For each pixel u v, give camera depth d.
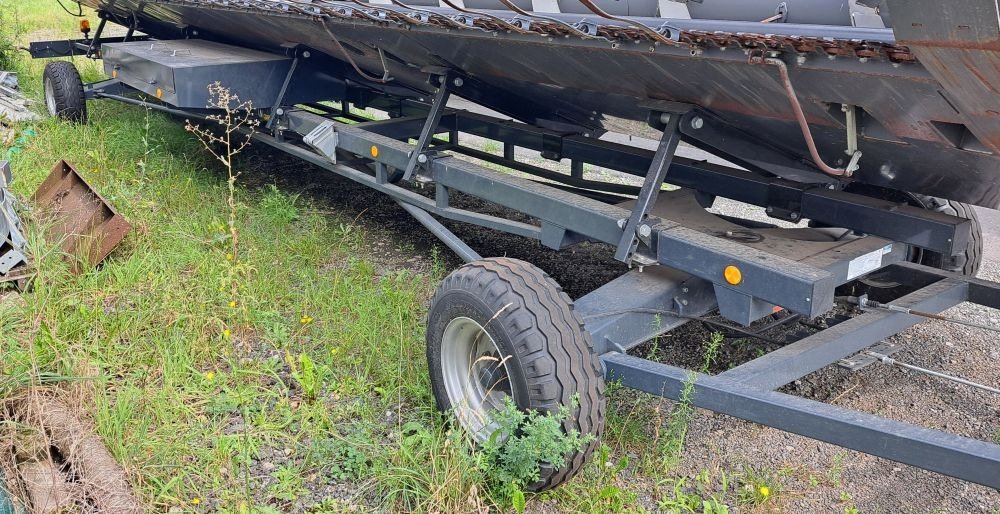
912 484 3.40
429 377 3.63
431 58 4.59
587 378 3.01
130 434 3.32
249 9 5.38
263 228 5.70
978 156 3.09
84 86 7.90
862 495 3.32
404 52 4.72
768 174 4.40
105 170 6.65
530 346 2.96
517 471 3.04
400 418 3.49
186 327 4.25
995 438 3.68
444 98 4.75
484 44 3.90
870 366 4.36
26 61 11.38
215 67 5.65
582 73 3.71
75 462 2.95
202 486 3.18
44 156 6.84
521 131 5.54
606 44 3.13
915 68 2.39
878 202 3.92
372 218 6.27
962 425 3.80
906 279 4.18
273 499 3.14
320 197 6.72
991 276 5.62
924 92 2.50
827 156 3.61
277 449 3.42
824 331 3.55
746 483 3.35
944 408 3.95
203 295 4.53
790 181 4.29
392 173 5.27
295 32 5.41
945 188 3.57
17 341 3.86
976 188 3.44
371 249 5.68
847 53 2.51
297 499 3.14
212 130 7.87
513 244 5.89
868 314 3.72
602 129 5.32
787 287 2.93
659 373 3.11
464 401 3.37
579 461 3.03
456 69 4.67
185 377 3.86
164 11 7.22
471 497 2.96
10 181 5.04
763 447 3.62
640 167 4.94
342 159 5.54
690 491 3.31
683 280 3.61
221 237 5.05
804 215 4.14
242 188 6.71
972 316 4.98
